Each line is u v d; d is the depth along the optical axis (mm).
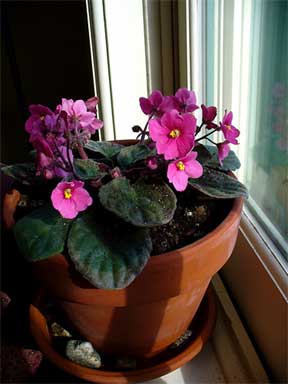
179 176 271
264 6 354
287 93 344
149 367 329
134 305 286
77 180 285
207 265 284
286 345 309
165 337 331
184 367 358
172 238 295
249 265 350
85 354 329
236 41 382
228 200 315
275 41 351
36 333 344
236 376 339
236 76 394
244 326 377
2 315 397
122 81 399
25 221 288
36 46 554
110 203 275
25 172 327
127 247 271
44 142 268
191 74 389
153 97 311
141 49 390
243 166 416
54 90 582
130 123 418
